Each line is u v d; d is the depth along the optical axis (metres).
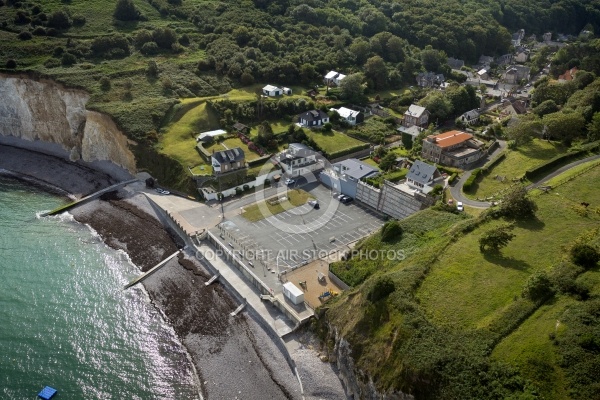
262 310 71.94
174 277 81.94
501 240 62.59
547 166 89.25
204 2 177.75
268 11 176.50
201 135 115.62
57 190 110.69
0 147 129.50
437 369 47.25
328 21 178.75
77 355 66.56
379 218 94.00
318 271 77.88
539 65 189.38
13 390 60.75
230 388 61.75
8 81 126.88
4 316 72.44
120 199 104.56
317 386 59.78
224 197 102.00
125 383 62.66
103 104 119.69
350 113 129.62
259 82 144.00
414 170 92.88
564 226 68.19
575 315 48.72
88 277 82.38
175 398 60.91
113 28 154.62
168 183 107.06
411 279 59.09
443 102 131.25
